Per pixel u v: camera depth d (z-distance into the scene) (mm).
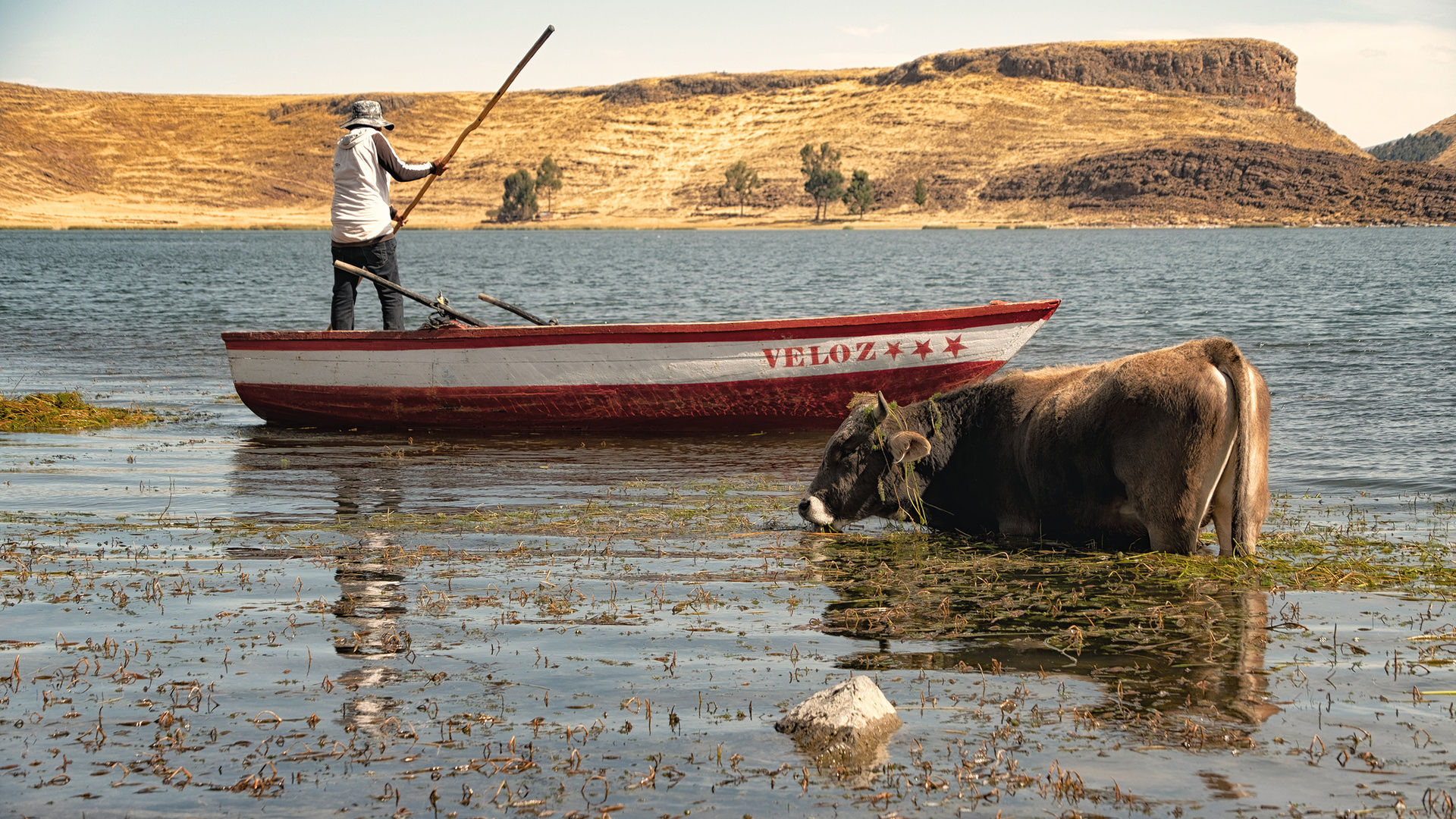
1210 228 161750
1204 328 22375
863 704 4168
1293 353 18000
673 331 11312
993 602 5902
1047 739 4105
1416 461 9898
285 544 7109
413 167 12109
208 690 4555
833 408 11656
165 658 4938
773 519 8000
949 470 7715
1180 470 6395
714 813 3535
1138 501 6609
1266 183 177375
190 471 9727
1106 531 7008
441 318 12102
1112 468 6711
